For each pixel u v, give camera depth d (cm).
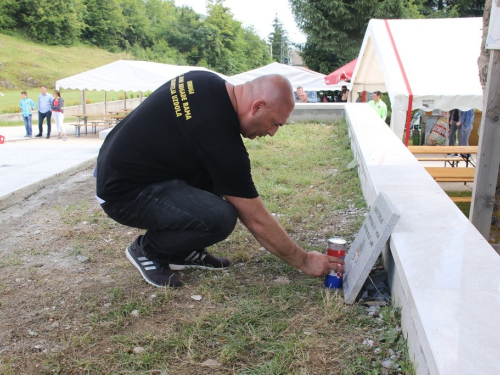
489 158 371
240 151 251
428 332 168
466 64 947
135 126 258
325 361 212
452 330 169
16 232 418
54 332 247
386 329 234
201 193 269
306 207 452
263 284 289
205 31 8425
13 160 816
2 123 2420
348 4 3084
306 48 3650
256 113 247
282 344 225
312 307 260
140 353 225
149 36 8362
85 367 217
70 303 279
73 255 357
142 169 263
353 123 718
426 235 255
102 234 404
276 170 614
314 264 278
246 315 253
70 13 6938
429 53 995
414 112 1450
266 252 343
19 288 302
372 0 3000
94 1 7419
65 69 5631
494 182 374
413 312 191
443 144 1284
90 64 6212
